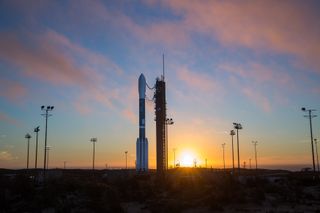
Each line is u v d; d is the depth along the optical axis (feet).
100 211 185.57
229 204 211.41
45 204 197.67
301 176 363.97
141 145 391.04
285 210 192.34
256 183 281.74
